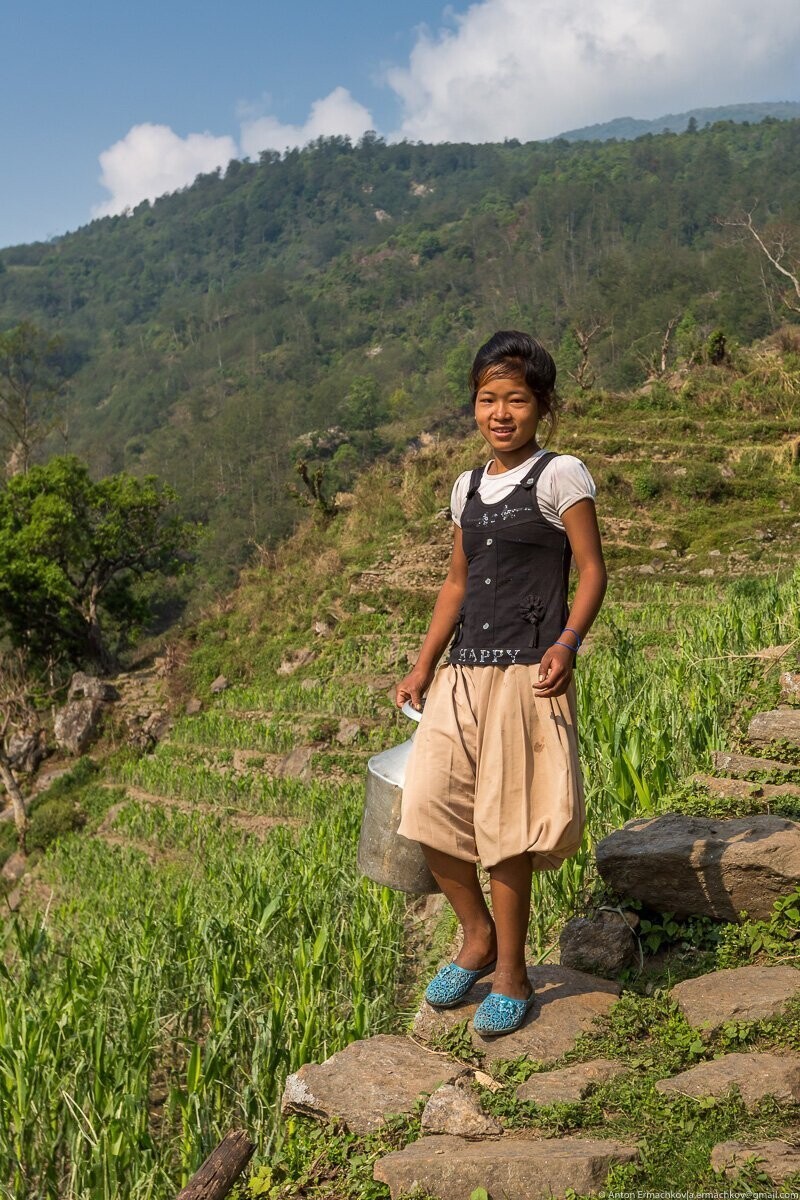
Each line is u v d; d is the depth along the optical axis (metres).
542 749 3.23
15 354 45.69
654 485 27.67
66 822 24.31
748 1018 3.31
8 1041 6.13
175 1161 5.77
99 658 37.34
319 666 25.81
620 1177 2.64
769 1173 2.53
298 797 18.39
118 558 38.09
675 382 34.06
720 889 3.95
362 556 28.78
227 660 28.45
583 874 4.76
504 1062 3.29
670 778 5.36
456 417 109.62
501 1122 3.05
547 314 151.12
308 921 7.61
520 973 3.44
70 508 36.47
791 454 27.86
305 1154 3.20
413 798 3.34
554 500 3.25
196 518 106.25
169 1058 7.12
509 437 3.34
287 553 32.03
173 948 7.79
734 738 5.81
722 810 4.56
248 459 112.81
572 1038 3.39
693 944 3.95
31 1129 5.71
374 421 118.94
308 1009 5.55
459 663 3.35
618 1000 3.60
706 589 22.45
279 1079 5.41
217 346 188.38
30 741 30.22
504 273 179.75
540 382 3.33
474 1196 2.69
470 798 3.32
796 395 30.88
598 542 3.25
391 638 25.86
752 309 104.00
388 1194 2.88
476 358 3.41
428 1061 3.43
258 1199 3.08
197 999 7.05
